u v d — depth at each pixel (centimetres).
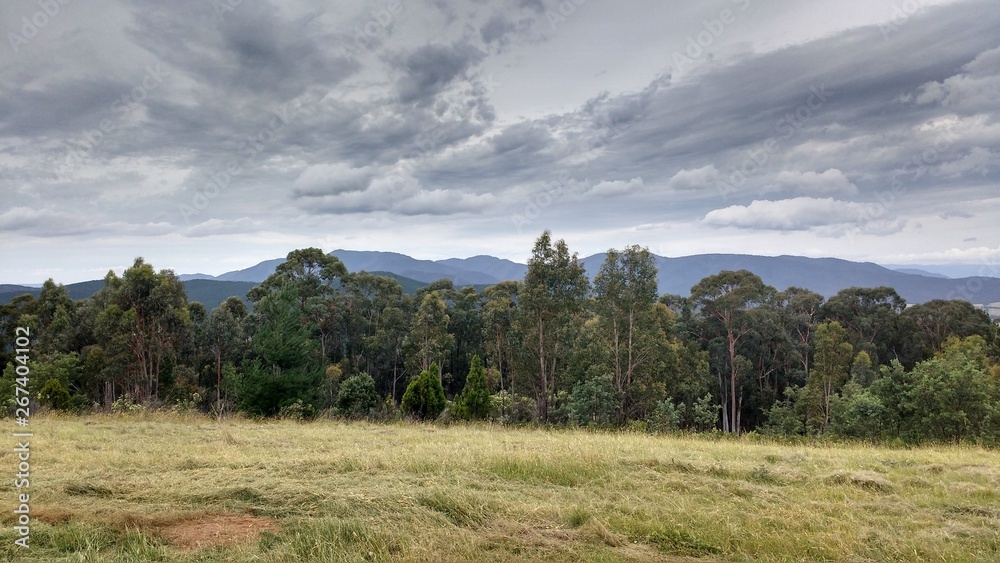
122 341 3872
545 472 825
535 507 639
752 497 726
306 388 2250
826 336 3903
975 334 5356
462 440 1262
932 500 725
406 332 5284
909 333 5766
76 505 614
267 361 2242
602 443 1239
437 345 4562
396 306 5550
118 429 1336
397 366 5709
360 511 611
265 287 5128
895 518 642
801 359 5516
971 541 573
